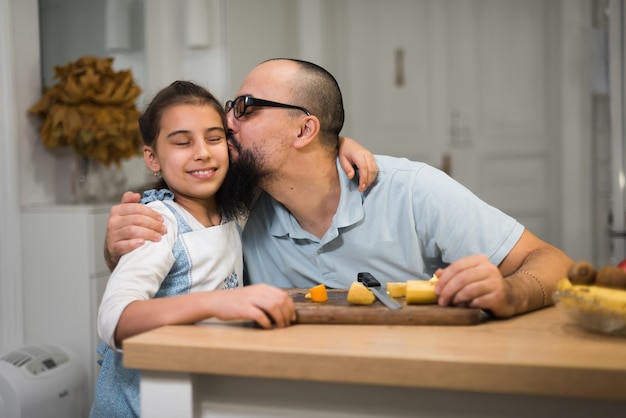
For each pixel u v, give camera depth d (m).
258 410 0.79
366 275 1.13
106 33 2.69
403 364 0.71
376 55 3.97
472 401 0.74
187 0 3.07
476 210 1.27
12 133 2.24
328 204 1.33
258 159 1.25
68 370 1.91
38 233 2.24
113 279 0.99
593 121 3.62
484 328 0.85
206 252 1.15
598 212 3.64
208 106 1.19
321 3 3.85
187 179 1.17
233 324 0.89
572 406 0.72
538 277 1.02
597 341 0.78
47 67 2.42
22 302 2.25
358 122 4.01
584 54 3.60
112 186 2.54
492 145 3.86
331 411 0.77
